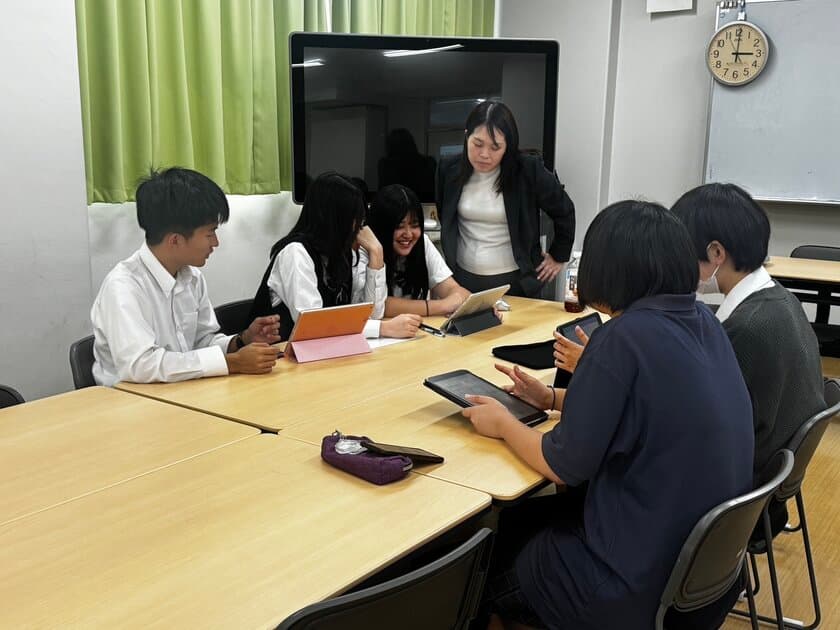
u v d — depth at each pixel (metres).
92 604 1.06
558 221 3.45
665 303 1.36
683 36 5.21
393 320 2.61
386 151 4.00
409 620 1.13
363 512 1.34
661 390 1.30
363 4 4.11
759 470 1.75
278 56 3.84
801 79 4.82
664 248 1.36
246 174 3.70
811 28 4.75
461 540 1.69
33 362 2.76
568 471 1.40
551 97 4.19
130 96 3.22
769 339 1.67
